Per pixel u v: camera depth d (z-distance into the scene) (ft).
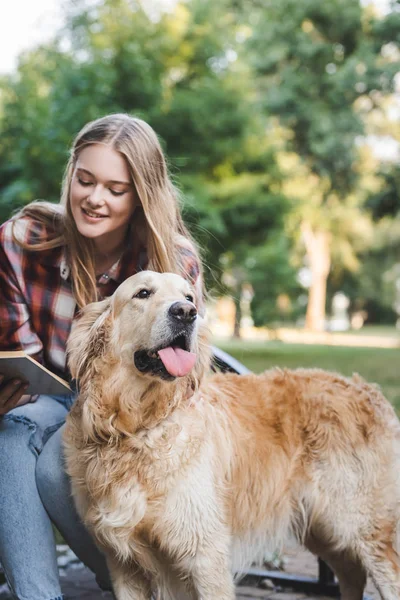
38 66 56.70
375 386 11.48
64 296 10.36
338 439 10.73
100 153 9.80
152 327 9.11
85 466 9.50
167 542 9.31
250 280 59.36
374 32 79.46
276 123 81.66
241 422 10.39
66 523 10.19
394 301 143.95
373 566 10.69
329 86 81.82
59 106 46.34
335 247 113.70
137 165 9.90
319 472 10.73
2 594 12.24
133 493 9.20
